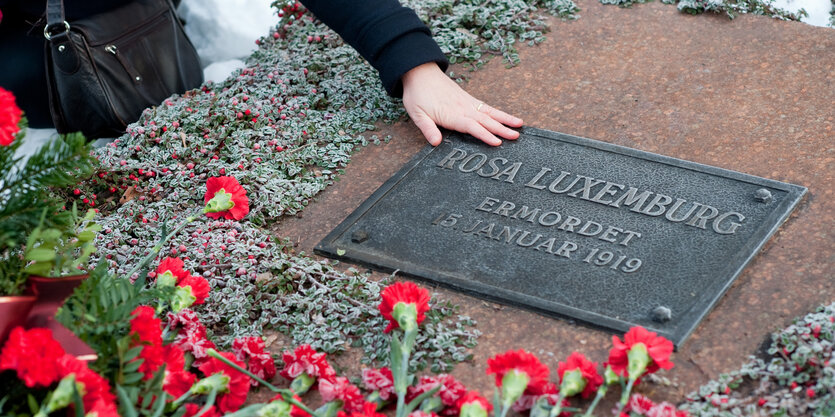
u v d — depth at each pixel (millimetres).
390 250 2438
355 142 2938
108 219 2734
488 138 2732
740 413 1859
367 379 1928
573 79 3047
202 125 3064
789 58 2975
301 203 2727
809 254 2246
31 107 3510
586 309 2156
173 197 2785
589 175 2578
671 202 2436
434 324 2201
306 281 2434
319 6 2916
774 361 1952
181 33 3506
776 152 2592
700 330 2088
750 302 2143
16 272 1805
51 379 1552
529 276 2273
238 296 2375
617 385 1970
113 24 3211
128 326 1912
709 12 3256
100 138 3418
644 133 2746
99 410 1560
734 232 2307
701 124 2748
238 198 2512
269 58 3404
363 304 2268
